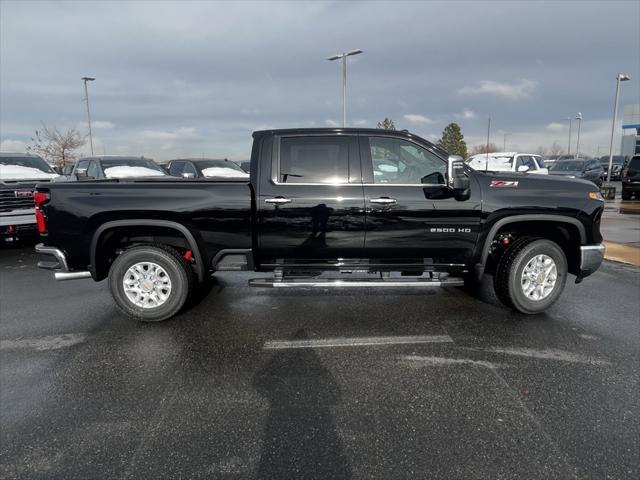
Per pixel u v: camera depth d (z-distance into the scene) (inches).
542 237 180.1
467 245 171.8
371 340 153.4
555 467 89.0
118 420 107.3
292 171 169.9
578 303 191.6
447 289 215.2
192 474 88.1
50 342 155.3
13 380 128.3
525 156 607.5
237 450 95.3
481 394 117.3
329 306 190.2
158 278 171.8
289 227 169.2
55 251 167.8
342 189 167.8
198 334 160.9
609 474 87.0
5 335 162.2
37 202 167.2
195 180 187.9
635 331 159.6
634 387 120.0
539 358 138.3
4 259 301.9
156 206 164.6
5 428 104.7
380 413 108.9
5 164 388.8
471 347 146.9
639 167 693.9
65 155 1354.6
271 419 106.8
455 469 88.7
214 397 117.3
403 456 92.7
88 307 194.2
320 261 175.6
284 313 182.1
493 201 168.1
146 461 92.2
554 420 105.3
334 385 122.9
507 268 173.2
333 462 91.1
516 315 177.2
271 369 132.9
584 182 176.7
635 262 269.0
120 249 178.7
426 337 155.5
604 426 102.7
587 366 132.5
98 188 166.9
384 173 170.9
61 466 91.1
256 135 173.8
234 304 194.4
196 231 168.1
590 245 175.3
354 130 171.8
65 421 107.2
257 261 175.6
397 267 174.2
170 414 109.6
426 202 167.3
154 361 139.3
